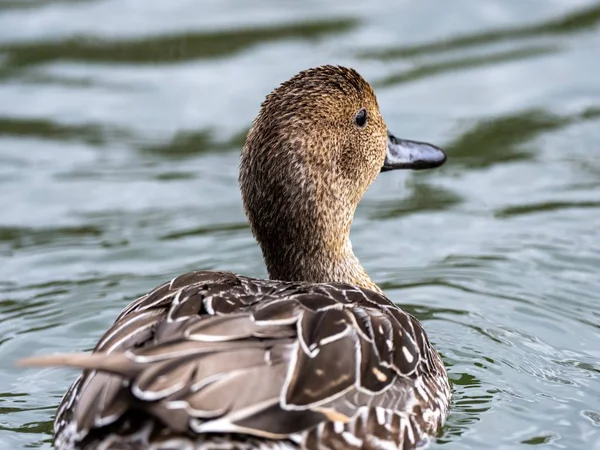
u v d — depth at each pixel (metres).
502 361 11.22
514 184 15.79
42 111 17.77
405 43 19.25
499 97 17.86
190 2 20.41
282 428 8.16
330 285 9.62
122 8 20.33
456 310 12.55
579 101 17.72
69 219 15.02
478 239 14.37
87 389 8.15
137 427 7.96
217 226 14.84
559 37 19.41
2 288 13.20
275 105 10.65
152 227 14.80
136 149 16.84
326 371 8.54
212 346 8.11
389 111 17.50
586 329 12.01
